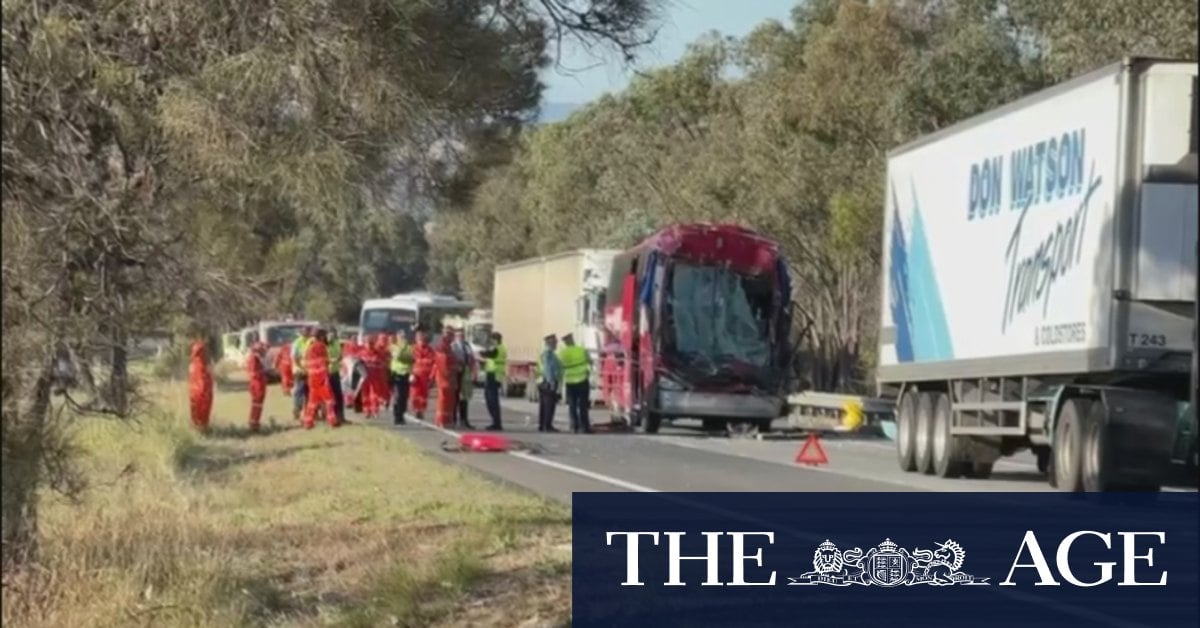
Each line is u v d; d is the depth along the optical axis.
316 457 26.41
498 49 11.86
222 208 10.77
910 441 27.72
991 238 25.39
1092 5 36.25
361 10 10.49
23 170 8.70
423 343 40.72
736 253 37.84
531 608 11.98
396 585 12.57
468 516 17.73
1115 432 21.62
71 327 9.05
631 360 38.84
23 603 11.20
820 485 23.61
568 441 33.94
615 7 12.59
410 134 11.38
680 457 29.53
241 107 10.25
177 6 10.09
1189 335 21.17
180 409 31.80
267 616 12.05
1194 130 11.60
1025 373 23.94
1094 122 22.25
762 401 37.44
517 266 58.91
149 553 13.07
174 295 10.20
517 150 13.02
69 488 9.73
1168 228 21.34
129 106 9.90
